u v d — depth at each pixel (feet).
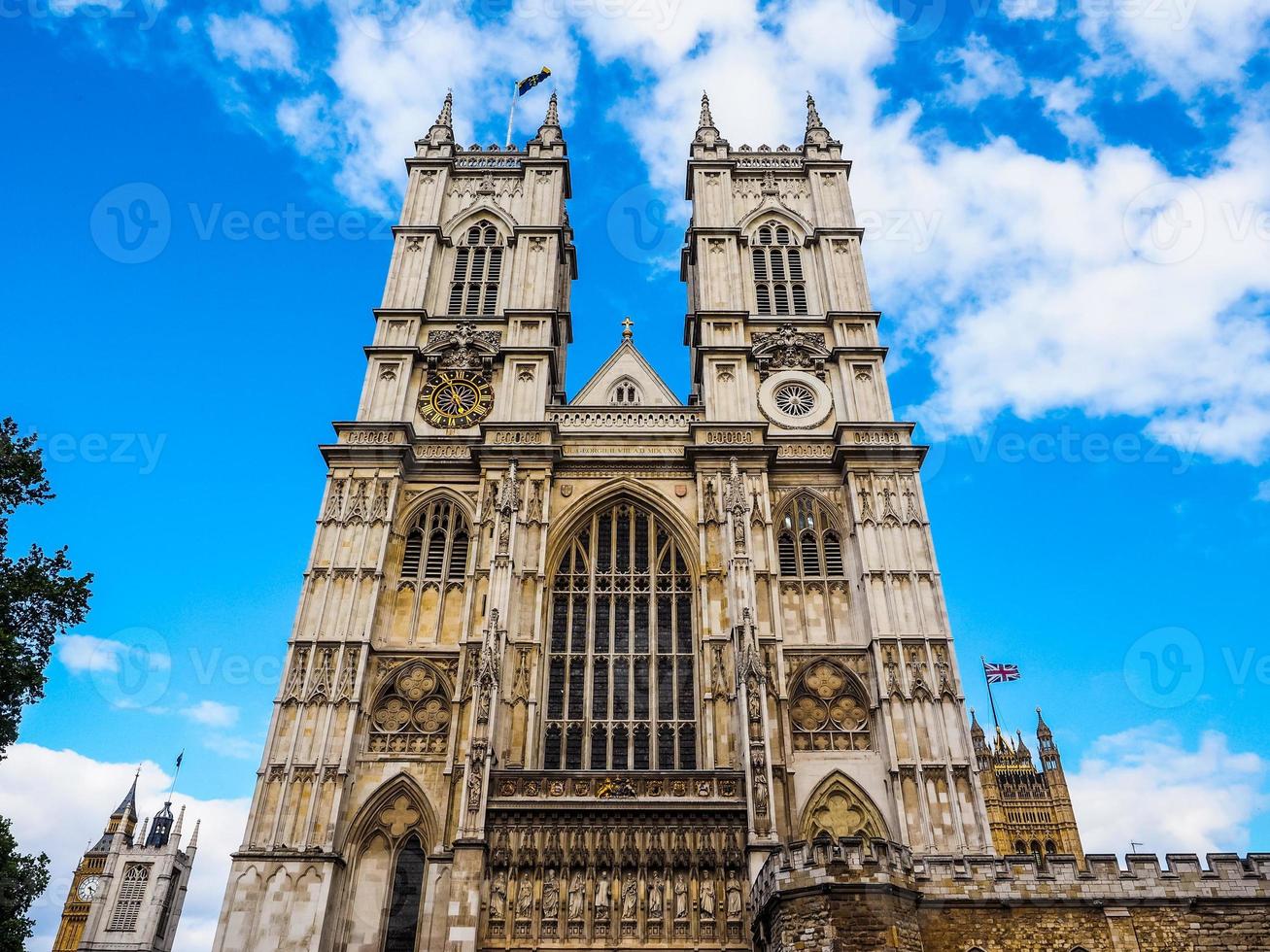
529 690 147.43
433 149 224.33
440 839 135.13
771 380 185.78
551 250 203.92
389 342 189.06
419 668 153.28
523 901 125.70
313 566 159.22
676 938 123.44
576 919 124.47
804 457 175.22
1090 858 102.94
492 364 187.73
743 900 125.80
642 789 134.31
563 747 148.46
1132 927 99.40
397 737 147.13
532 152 224.94
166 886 345.31
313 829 135.44
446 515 171.12
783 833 135.03
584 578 166.09
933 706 146.82
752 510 166.71
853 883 96.17
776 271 204.95
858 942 93.45
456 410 182.60
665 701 154.40
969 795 139.64
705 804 131.34
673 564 166.40
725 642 152.56
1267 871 102.58
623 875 127.65
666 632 160.76
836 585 164.76
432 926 128.47
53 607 104.27
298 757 141.18
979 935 98.58
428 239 204.44
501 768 137.39
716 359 187.01
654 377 195.42
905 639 152.87
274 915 128.06
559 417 182.80
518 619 154.30
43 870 122.62
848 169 218.59
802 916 96.78
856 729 149.38
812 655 155.22
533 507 167.32
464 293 198.90
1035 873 101.76
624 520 172.35
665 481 173.37
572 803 131.23
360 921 133.49
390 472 169.99
